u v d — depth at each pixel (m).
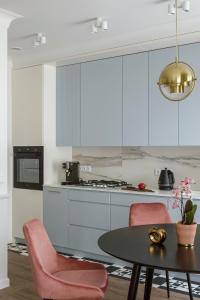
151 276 2.93
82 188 4.79
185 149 4.58
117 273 4.19
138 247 2.41
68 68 5.26
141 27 4.17
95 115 4.97
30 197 5.42
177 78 2.70
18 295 3.60
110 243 2.51
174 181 4.64
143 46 4.30
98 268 2.73
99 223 4.64
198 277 3.93
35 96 5.34
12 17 3.76
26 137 5.47
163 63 4.32
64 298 2.29
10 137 5.66
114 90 4.77
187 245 2.43
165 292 3.65
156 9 3.64
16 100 5.58
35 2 3.45
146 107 4.48
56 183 5.41
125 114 4.67
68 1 3.43
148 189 4.55
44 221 5.23
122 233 2.81
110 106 4.81
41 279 2.31
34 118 5.36
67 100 5.28
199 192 4.21
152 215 3.40
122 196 4.42
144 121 4.50
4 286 3.78
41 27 4.16
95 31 3.96
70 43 4.80
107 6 3.56
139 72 4.53
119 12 3.71
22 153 5.51
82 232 4.82
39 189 5.30
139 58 4.53
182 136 4.19
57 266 2.77
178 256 2.20
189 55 4.13
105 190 4.57
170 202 4.02
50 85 5.34
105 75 4.86
